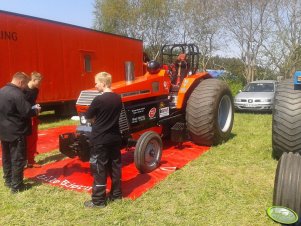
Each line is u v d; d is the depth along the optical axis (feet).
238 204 14.12
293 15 76.74
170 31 116.06
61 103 40.01
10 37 32.83
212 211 13.57
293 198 11.55
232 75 85.05
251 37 82.84
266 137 26.30
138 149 17.25
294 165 11.96
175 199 14.69
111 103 13.74
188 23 102.32
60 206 14.17
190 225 12.53
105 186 14.01
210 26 94.53
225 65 93.76
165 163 19.44
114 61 46.52
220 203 14.24
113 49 46.24
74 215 13.37
